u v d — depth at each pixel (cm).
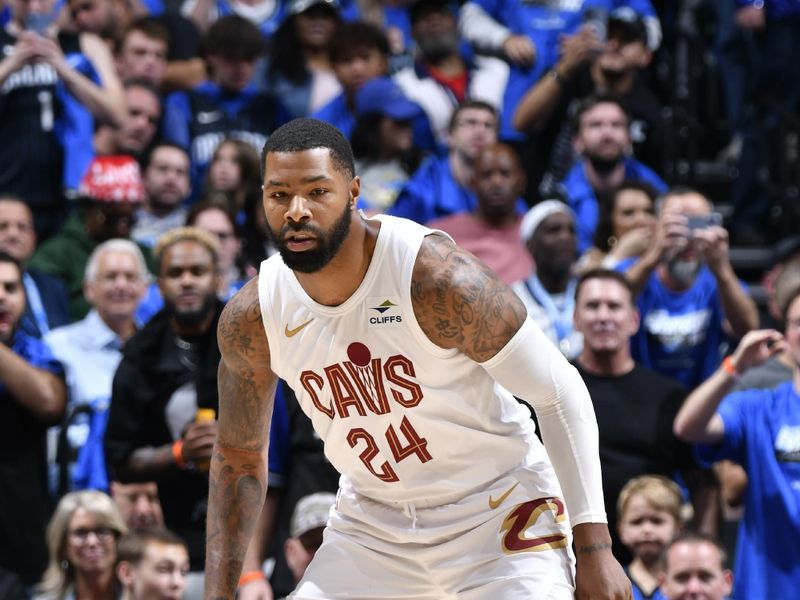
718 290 2116
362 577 1157
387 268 1047
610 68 2823
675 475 2025
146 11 3231
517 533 1119
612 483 1869
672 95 2994
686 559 1709
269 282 1084
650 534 1781
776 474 1827
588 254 2359
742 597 1823
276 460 1850
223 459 1171
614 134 2566
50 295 2298
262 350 1106
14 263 2041
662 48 3200
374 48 2780
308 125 1015
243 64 2842
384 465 1117
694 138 2952
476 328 1041
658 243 2112
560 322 2153
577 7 2936
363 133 2634
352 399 1091
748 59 3042
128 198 2428
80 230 2442
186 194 2583
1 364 1936
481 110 2536
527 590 1094
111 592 1883
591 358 1939
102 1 2878
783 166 2888
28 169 2644
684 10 3266
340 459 1138
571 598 1105
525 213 2498
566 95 2784
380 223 1062
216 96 2852
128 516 1964
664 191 2583
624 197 2364
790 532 1808
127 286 2175
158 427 1870
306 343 1078
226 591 1159
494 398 1114
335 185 1002
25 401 1955
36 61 2633
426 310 1048
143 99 2720
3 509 1939
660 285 2170
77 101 2688
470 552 1127
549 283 2191
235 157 2473
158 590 1777
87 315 2362
